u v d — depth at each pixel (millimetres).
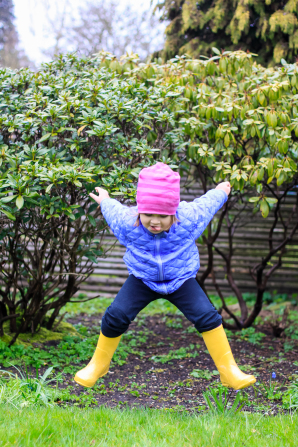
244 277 7875
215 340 2523
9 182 3277
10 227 4141
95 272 7969
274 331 5320
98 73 4242
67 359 4227
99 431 2430
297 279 7727
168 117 3963
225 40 8773
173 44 9102
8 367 3900
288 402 3186
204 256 7988
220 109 4188
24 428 2324
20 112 4059
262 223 7672
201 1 8844
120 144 3854
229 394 3482
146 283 2576
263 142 4910
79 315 6809
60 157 3693
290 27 7609
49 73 4734
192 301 2555
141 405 3299
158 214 2410
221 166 4219
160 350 4859
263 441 2293
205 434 2379
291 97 4480
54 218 3855
